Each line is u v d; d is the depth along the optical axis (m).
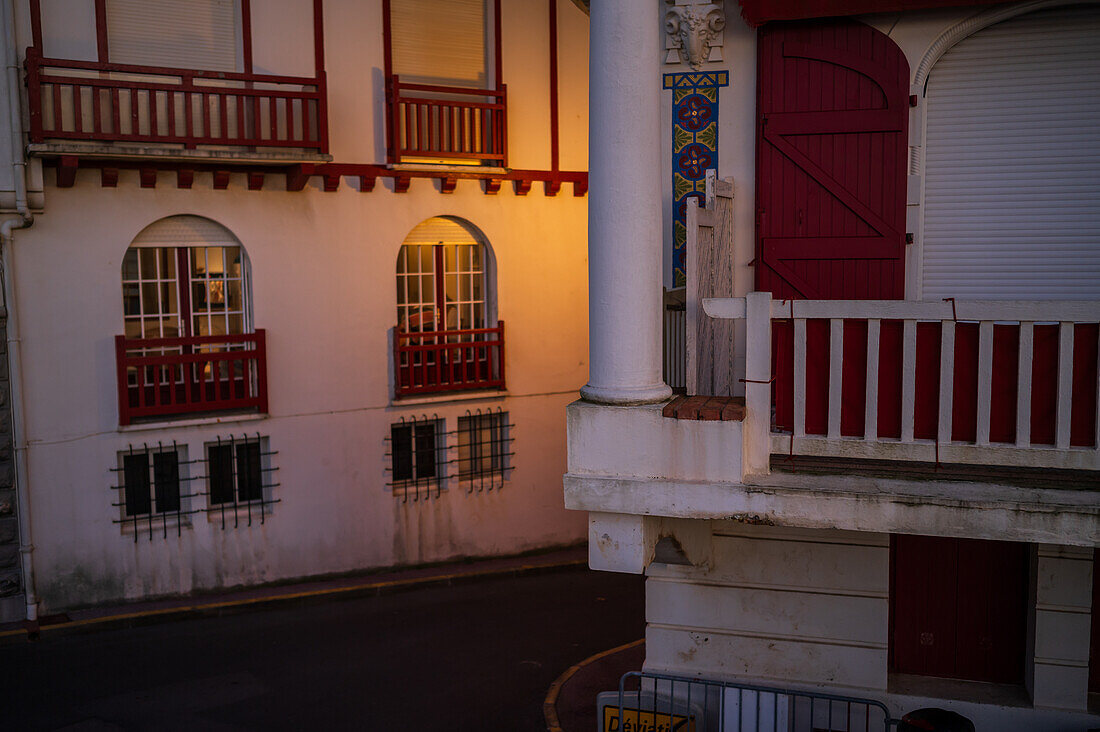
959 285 8.99
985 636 9.77
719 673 10.02
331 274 16.94
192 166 15.49
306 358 16.84
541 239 18.91
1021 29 8.62
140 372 15.48
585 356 19.64
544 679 13.66
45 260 14.73
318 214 16.73
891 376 7.19
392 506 17.88
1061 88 8.62
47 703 12.83
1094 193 8.66
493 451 18.88
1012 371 6.94
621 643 14.96
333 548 17.39
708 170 9.24
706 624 10.00
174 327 16.05
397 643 15.02
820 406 7.37
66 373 15.03
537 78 18.50
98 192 15.00
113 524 15.59
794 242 9.09
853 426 7.30
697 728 10.07
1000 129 8.76
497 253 18.44
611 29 7.34
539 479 19.31
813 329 7.31
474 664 14.20
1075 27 8.52
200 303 16.20
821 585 9.63
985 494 6.78
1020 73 8.68
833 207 8.99
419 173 17.30
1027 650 9.53
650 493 7.41
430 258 18.19
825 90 8.92
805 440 7.33
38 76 13.87
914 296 8.95
